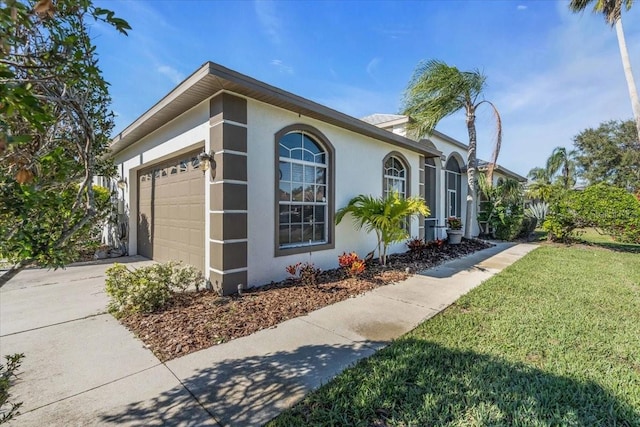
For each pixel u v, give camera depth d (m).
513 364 2.91
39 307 4.64
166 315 4.22
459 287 5.81
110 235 10.80
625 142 27.67
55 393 2.52
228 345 3.39
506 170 17.77
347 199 7.72
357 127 7.41
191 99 5.52
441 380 2.66
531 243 12.87
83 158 2.08
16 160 1.69
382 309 4.57
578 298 5.03
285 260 6.17
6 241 1.56
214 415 2.27
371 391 2.51
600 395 2.46
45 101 1.81
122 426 2.15
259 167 5.64
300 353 3.21
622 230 10.80
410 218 10.10
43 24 1.66
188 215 6.61
